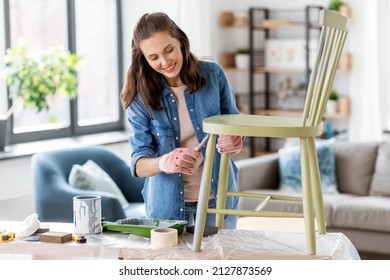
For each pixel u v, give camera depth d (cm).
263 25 636
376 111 595
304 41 631
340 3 605
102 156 475
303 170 212
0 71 509
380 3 588
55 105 564
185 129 255
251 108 647
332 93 616
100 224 239
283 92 660
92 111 602
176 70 241
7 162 482
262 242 225
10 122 520
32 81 476
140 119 253
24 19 535
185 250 215
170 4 588
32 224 238
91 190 436
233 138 237
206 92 255
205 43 600
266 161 517
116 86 620
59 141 548
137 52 248
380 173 495
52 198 418
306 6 606
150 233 229
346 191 509
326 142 517
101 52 607
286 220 368
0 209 477
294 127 209
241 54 650
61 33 565
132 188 474
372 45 592
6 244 227
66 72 491
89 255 222
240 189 491
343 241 229
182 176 257
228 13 658
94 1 597
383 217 444
